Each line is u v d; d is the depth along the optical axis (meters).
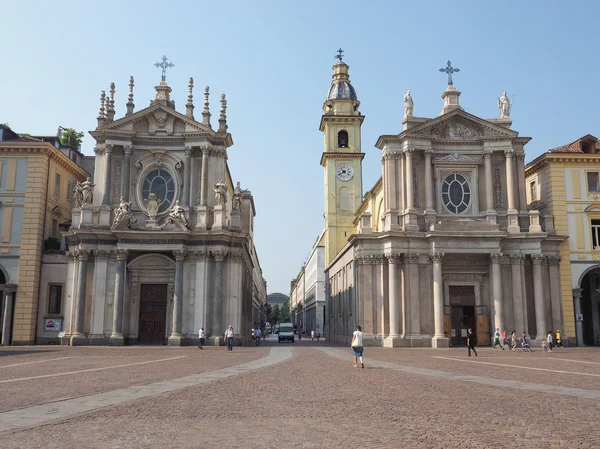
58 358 29.53
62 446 8.71
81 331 44.06
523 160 47.56
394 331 43.97
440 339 43.03
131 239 44.53
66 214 52.78
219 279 44.94
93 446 8.73
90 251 45.09
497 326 43.72
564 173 48.12
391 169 47.19
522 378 19.72
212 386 17.05
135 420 11.03
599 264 46.88
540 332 44.38
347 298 54.22
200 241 45.34
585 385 17.34
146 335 45.94
